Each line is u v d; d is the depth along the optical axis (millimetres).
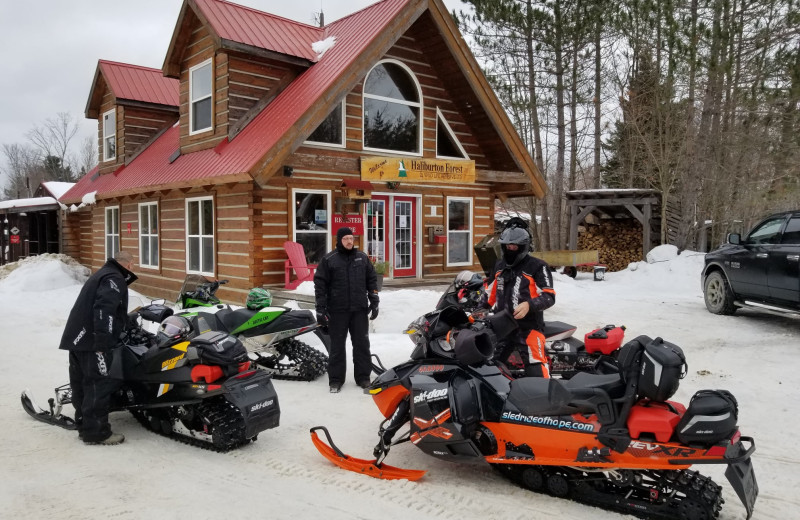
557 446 3781
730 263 10227
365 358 6789
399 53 13164
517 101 22484
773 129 21078
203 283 7559
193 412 4957
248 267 11352
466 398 4062
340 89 10906
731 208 22266
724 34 15523
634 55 23953
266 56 12008
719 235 23438
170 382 4926
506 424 3986
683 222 17469
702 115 17281
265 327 6895
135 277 5246
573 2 21219
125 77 16969
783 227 9445
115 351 5117
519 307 4691
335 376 6617
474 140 14633
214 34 11727
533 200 27078
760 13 16000
